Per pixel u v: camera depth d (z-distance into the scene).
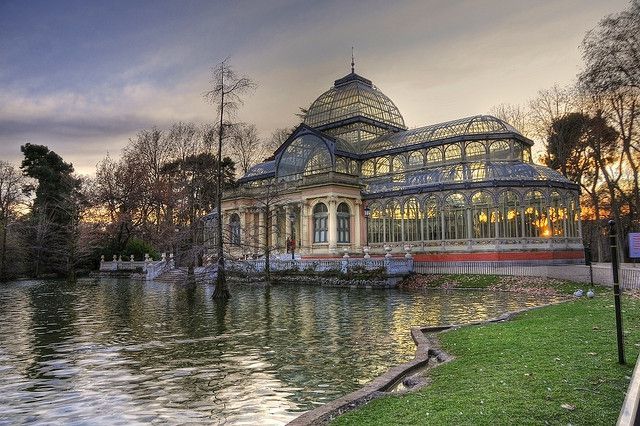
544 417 7.66
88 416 10.20
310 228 54.09
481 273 40.56
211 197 69.75
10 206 74.88
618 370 9.97
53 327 22.33
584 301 22.61
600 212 64.56
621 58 39.31
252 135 90.25
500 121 51.91
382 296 33.53
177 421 9.80
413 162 55.09
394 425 7.72
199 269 45.22
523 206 43.12
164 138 80.88
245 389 11.99
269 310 26.92
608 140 53.56
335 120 64.31
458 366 11.67
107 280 61.38
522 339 14.08
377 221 52.47
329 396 11.32
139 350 16.91
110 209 73.88
